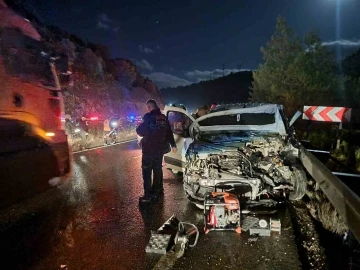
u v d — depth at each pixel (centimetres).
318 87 1524
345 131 1138
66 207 588
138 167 972
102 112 2320
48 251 417
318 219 529
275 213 544
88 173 883
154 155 636
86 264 384
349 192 388
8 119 466
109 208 586
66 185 740
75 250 420
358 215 330
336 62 1669
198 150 572
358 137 1111
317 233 476
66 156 596
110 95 2589
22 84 490
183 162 718
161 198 650
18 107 483
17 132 482
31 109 507
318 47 1605
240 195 537
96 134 1689
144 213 561
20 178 488
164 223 478
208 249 419
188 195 575
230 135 634
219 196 482
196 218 536
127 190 709
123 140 1762
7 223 506
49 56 553
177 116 790
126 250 420
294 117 722
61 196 656
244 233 468
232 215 470
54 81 565
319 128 1512
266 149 596
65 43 2034
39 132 526
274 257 394
